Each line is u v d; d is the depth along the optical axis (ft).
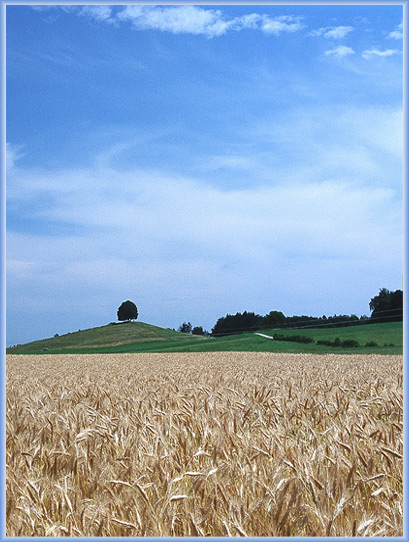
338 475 14.33
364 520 12.64
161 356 151.53
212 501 13.12
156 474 15.15
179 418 22.45
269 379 47.42
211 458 16.80
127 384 44.80
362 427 20.08
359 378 46.62
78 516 12.91
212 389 35.35
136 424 21.24
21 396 35.73
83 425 22.72
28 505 13.37
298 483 14.02
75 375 64.90
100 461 17.24
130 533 12.09
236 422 21.43
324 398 30.04
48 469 16.80
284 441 18.35
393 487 15.26
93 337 359.05
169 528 12.34
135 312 411.13
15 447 18.76
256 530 12.38
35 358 159.94
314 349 181.57
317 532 12.24
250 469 15.30
